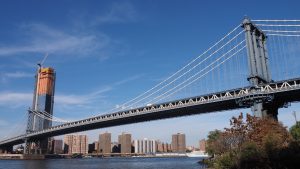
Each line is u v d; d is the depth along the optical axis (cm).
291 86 11362
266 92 11800
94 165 16500
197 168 11281
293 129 9688
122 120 16350
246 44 12794
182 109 13825
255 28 13012
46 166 15375
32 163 19250
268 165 6669
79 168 13725
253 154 6844
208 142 14038
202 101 13000
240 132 8919
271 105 12800
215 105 13162
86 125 18438
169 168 12419
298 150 6650
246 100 12081
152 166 14662
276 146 6962
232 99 12394
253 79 12288
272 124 8712
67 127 19900
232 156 7438
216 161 8512
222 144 9888
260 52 12950
